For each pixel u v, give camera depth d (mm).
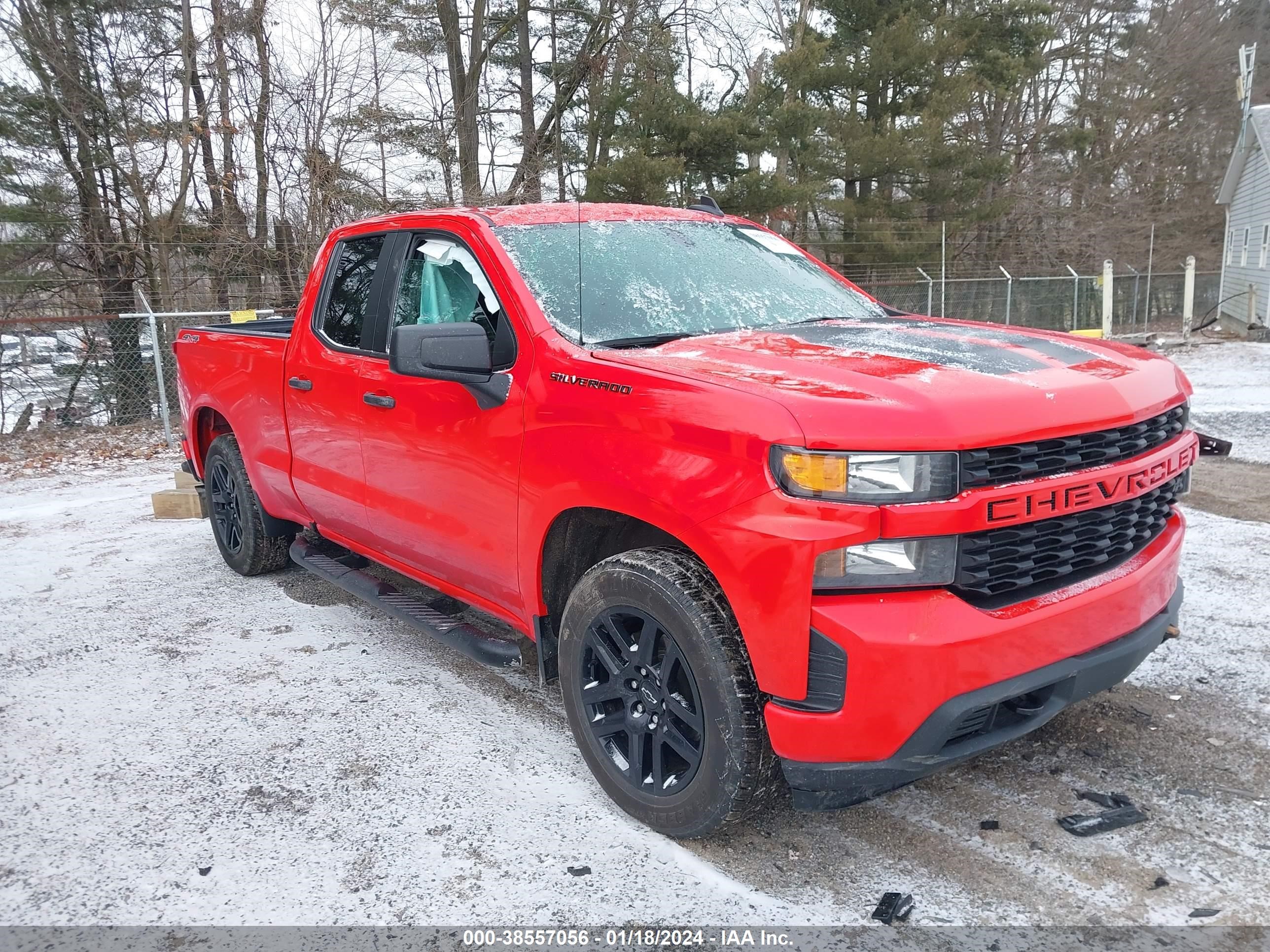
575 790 3020
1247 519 6051
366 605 4941
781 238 4301
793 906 2408
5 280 16391
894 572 2209
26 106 16203
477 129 21984
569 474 2789
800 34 30297
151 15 16578
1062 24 36531
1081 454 2455
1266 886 2422
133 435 13000
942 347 2822
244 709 3705
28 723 3627
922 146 26094
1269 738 3189
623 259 3516
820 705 2271
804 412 2240
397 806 2947
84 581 5578
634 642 2748
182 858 2699
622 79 23172
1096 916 2338
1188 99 36594
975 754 2395
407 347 2807
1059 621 2354
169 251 17047
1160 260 35906
